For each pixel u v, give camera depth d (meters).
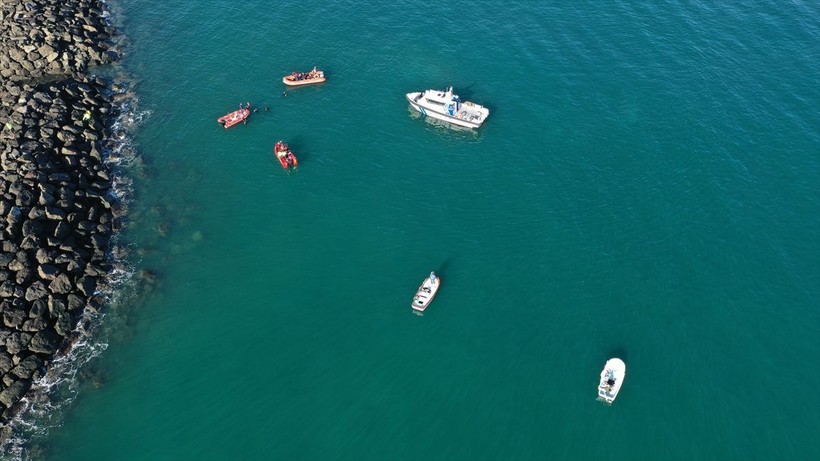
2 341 69.31
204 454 63.44
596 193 90.38
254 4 128.25
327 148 97.25
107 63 111.38
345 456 63.34
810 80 109.56
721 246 83.69
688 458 63.59
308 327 74.44
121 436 64.69
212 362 71.06
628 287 78.69
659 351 72.25
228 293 78.12
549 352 72.06
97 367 70.31
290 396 67.88
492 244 83.62
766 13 125.88
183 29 121.31
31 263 75.56
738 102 104.88
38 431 64.81
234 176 93.06
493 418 66.38
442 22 122.62
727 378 69.94
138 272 79.94
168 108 103.81
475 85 108.25
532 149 97.06
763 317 76.06
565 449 64.12
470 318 75.38
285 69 111.94
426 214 87.50
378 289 78.50
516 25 121.69
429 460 63.12
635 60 113.12
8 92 96.69
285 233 85.31
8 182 82.75
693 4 127.88
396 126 101.25
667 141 98.06
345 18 124.19
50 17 113.44
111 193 89.38
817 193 90.88
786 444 64.81
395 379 69.50
